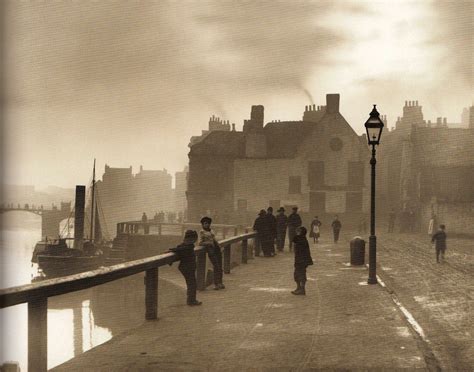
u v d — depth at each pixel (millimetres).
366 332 8875
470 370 6805
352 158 50562
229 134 56312
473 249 28203
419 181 45719
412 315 10391
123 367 6914
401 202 48469
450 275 16938
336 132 50719
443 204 40188
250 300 11953
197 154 54156
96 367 6906
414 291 13641
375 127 14875
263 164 52125
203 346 7965
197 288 13305
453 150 47219
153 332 8836
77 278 6996
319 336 8594
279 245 24781
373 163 14828
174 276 32531
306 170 51000
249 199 52188
